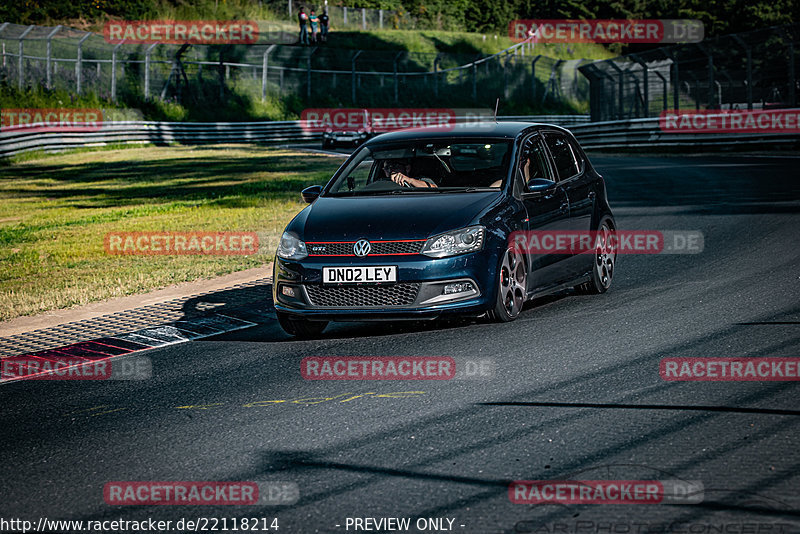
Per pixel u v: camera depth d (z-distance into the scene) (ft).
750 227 150.61
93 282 132.16
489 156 97.76
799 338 78.13
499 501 47.26
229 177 306.55
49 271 145.38
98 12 655.35
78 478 55.42
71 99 510.17
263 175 309.83
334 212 91.81
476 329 89.10
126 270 140.97
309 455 56.54
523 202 94.22
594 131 435.94
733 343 77.82
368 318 85.56
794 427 56.18
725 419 58.44
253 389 73.51
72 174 342.03
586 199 105.19
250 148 484.33
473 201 90.33
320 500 49.03
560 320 91.15
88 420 68.28
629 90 485.56
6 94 474.90
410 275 84.84
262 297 114.73
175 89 593.01
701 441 54.60
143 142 506.48
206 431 63.16
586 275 103.19
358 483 51.16
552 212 98.07
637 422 58.85
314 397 69.72
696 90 444.96
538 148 102.58
